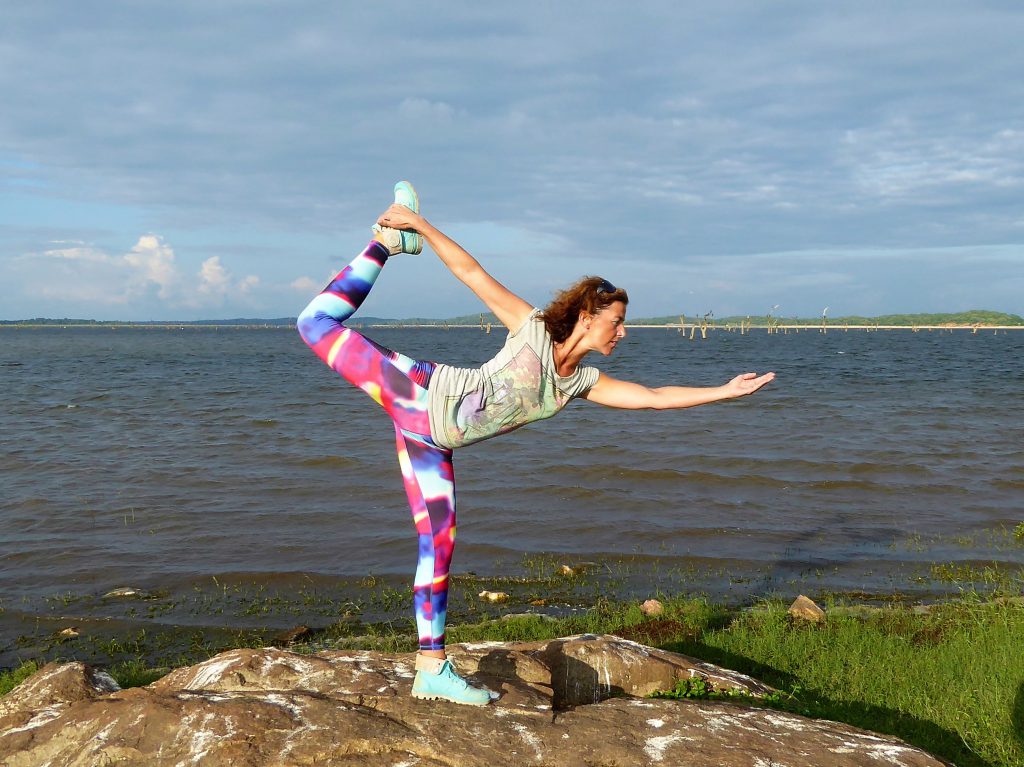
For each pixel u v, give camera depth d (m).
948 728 6.39
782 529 14.91
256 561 12.95
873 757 4.14
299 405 35.69
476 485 18.38
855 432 26.72
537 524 15.18
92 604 11.14
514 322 3.93
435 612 4.19
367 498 17.20
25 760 3.88
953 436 25.69
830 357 91.06
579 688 5.45
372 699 4.30
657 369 66.88
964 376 56.16
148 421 29.94
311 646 9.51
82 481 18.92
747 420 30.02
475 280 3.94
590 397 4.08
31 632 10.22
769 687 6.35
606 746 3.96
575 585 11.82
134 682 8.19
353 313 4.07
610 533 14.59
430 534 4.10
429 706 4.22
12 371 60.19
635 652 5.84
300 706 4.12
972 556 13.09
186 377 54.56
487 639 9.24
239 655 5.07
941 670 7.44
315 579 12.11
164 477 19.36
